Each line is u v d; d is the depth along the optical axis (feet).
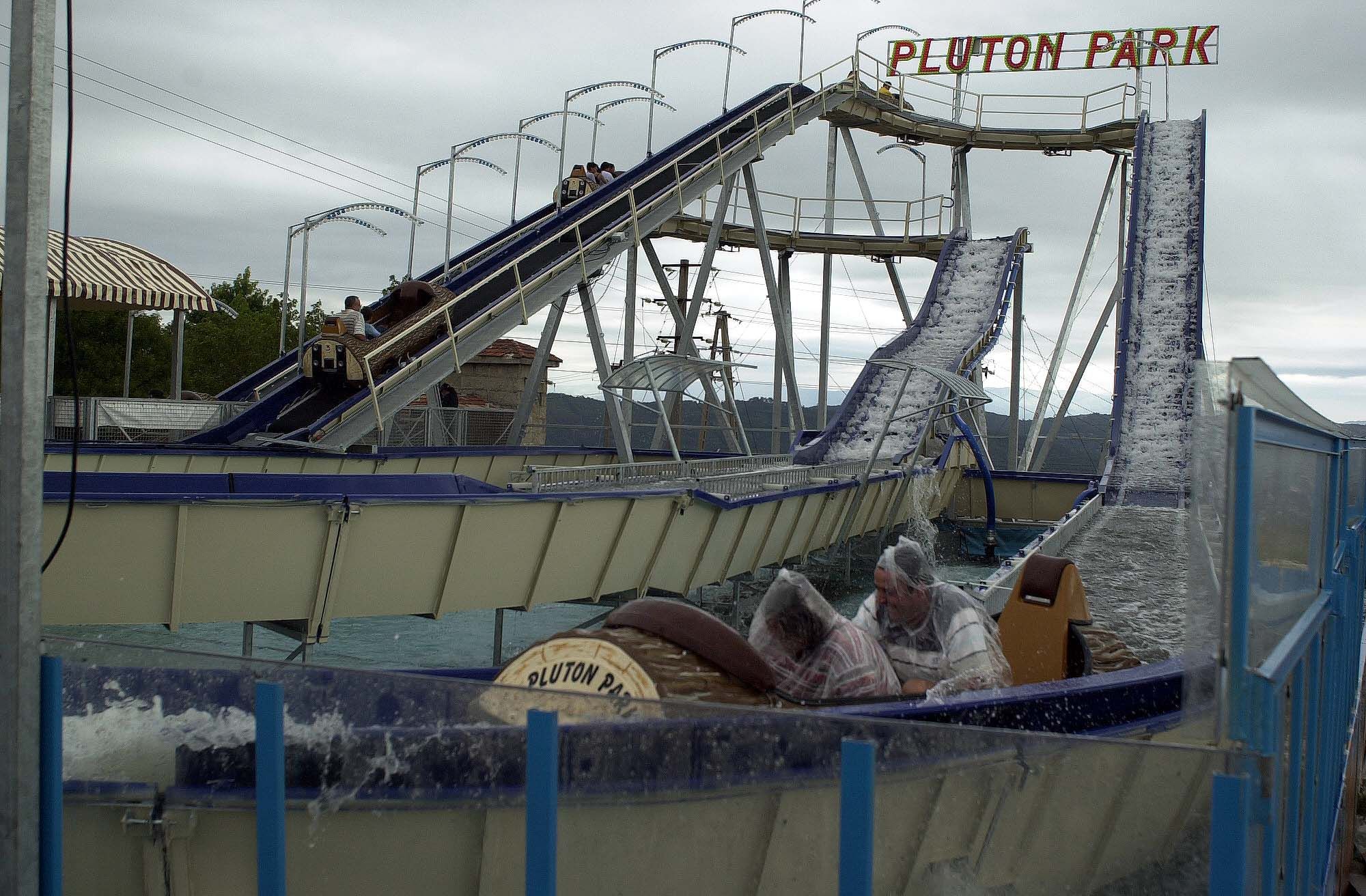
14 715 13.21
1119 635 38.17
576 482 49.32
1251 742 11.23
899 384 109.91
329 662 38.34
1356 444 29.99
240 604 36.96
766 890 11.71
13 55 13.26
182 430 70.85
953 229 149.18
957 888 11.68
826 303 143.43
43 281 13.42
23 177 13.23
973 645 18.37
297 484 38.37
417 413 88.84
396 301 84.28
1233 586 11.21
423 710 12.77
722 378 83.87
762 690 15.14
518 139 87.30
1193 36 151.23
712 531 55.72
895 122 140.36
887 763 11.42
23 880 13.25
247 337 190.90
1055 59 155.94
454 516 41.29
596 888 12.18
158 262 80.43
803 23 125.18
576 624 56.65
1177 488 84.12
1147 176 128.06
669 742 11.96
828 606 17.11
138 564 35.17
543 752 12.17
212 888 13.44
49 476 33.68
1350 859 25.85
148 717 13.51
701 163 111.65
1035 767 11.84
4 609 13.23
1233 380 11.18
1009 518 113.80
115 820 13.51
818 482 68.64
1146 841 11.25
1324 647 17.88
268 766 13.06
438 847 12.73
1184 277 113.91
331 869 13.00
